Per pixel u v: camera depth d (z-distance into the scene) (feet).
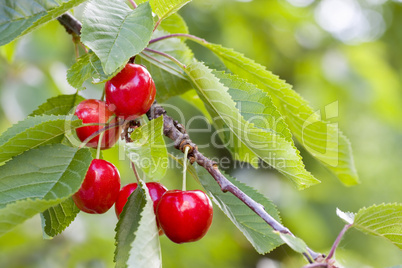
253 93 1.44
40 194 1.31
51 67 2.13
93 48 1.31
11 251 2.52
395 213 1.38
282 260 3.28
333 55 3.08
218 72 1.46
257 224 1.48
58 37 2.27
